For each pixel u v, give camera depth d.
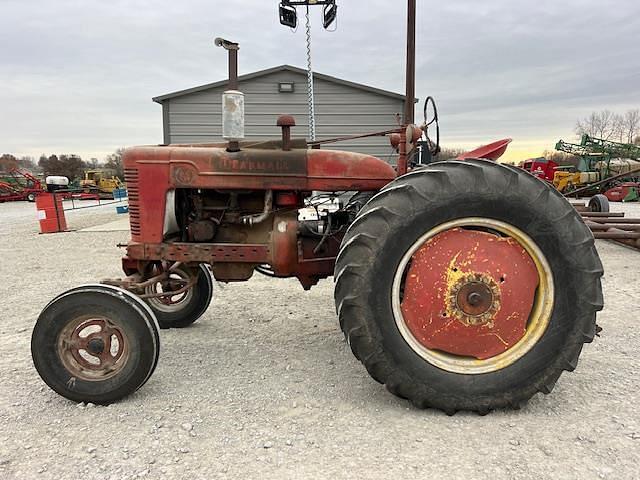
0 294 5.41
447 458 2.19
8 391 2.92
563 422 2.48
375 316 2.47
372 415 2.57
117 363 2.72
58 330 2.68
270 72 14.27
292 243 3.11
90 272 6.57
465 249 2.56
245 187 3.04
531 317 2.60
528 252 2.55
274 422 2.51
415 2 4.71
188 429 2.44
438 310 2.58
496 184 2.44
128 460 2.20
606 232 7.01
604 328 3.88
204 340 3.76
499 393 2.53
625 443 2.29
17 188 29.55
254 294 5.17
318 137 14.62
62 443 2.35
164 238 3.15
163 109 14.35
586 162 23.94
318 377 3.06
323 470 2.12
